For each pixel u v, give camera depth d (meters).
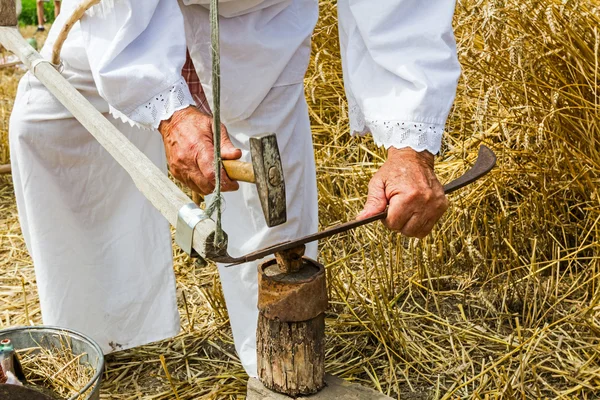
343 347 2.36
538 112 2.63
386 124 1.54
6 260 3.12
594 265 2.46
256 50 1.84
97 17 1.56
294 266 1.45
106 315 2.23
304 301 1.42
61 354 2.04
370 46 1.59
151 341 2.31
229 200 2.01
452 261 2.71
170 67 1.49
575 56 2.55
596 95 2.58
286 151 1.97
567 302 2.47
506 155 2.74
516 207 2.78
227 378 2.23
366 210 1.42
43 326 2.05
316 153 3.39
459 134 3.15
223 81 1.87
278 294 1.43
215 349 2.39
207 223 1.19
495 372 2.15
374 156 3.30
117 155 1.42
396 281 2.66
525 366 2.12
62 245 2.11
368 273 2.75
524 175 2.79
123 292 2.23
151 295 2.27
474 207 2.87
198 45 1.85
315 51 3.48
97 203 2.13
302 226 2.06
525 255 2.70
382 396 1.48
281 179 1.16
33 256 2.15
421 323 2.45
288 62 1.92
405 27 1.57
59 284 2.14
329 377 1.55
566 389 2.09
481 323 2.43
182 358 2.35
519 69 2.55
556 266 2.65
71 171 2.06
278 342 1.46
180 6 1.80
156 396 2.17
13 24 2.05
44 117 1.96
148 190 1.31
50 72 1.80
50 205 2.07
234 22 1.83
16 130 2.00
